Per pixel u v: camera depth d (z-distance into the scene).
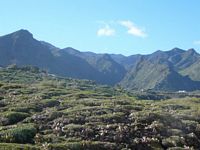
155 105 69.44
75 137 45.34
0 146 38.66
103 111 54.69
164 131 49.75
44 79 123.62
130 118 51.94
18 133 43.75
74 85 117.88
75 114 52.84
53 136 44.81
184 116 58.88
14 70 134.12
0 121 50.16
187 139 49.84
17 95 69.19
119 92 129.62
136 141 45.53
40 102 61.09
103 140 45.16
